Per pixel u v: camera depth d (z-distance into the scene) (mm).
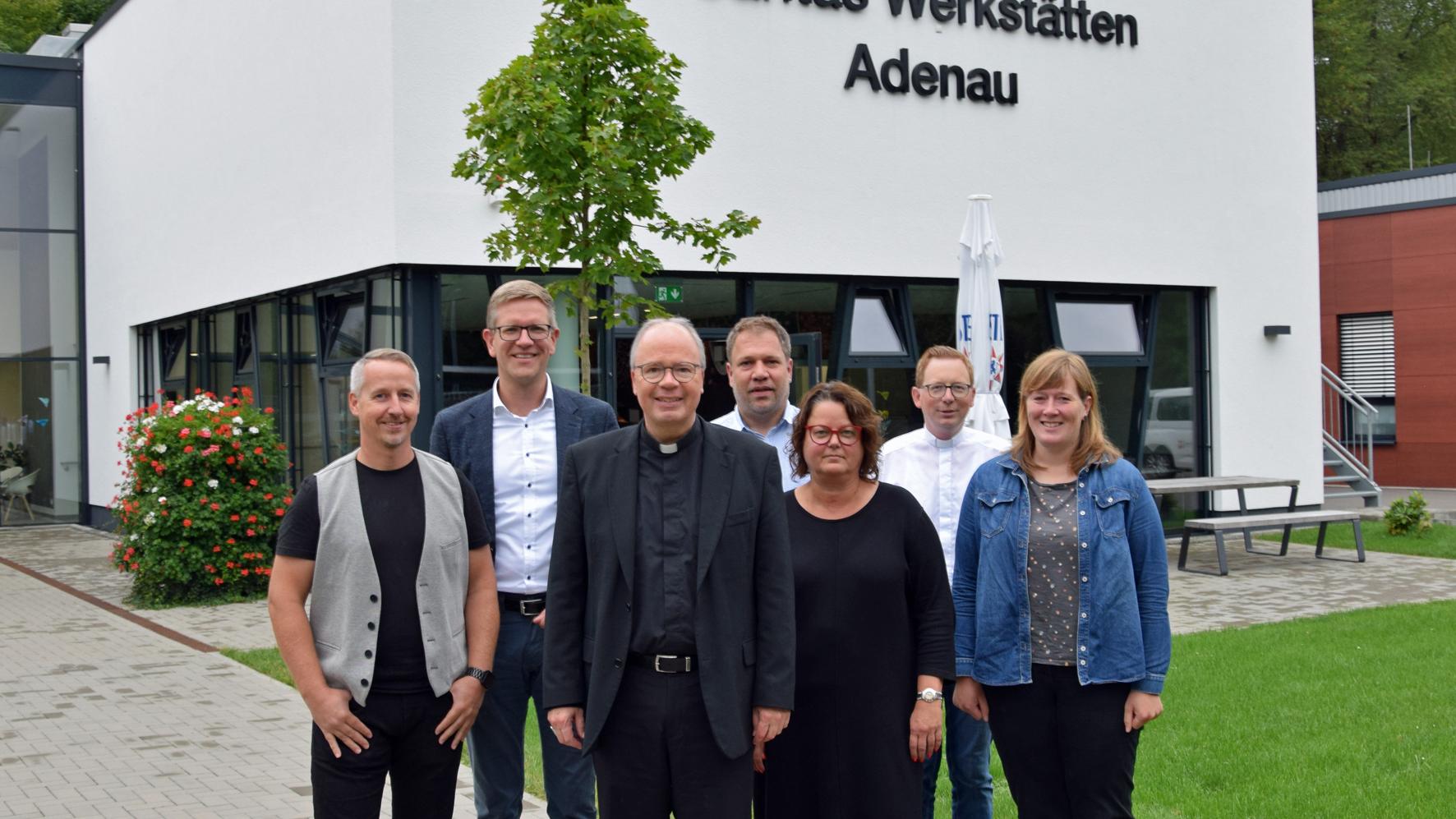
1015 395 14086
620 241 8039
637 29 7906
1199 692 7090
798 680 3928
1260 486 13078
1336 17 37250
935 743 3938
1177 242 14898
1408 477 21844
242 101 14406
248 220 14281
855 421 3941
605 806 3617
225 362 15922
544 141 7578
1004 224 13875
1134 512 3965
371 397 3818
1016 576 3984
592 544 3656
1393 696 6848
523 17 11492
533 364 4438
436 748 3883
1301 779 5402
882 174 13242
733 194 12500
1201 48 15055
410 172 11039
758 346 4715
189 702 7473
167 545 11281
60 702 7477
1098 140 14406
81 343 20703
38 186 20375
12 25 35219
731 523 3609
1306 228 15789
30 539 18156
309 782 5832
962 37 13672
